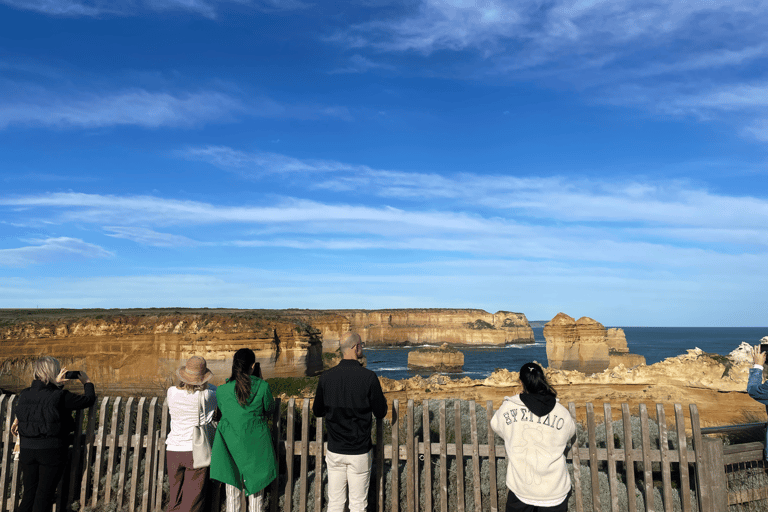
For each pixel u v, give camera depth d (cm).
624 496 545
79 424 566
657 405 509
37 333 5072
